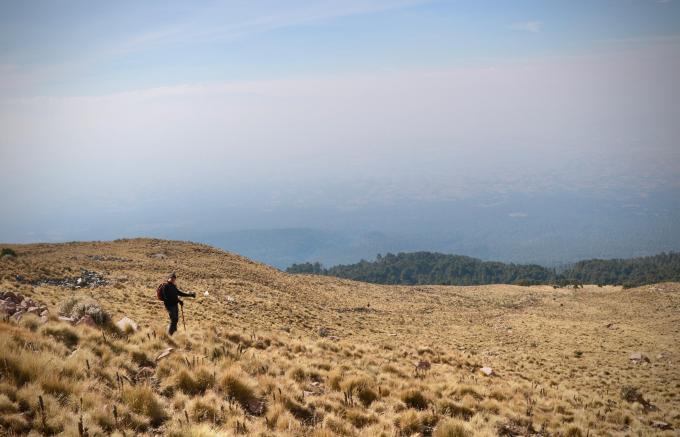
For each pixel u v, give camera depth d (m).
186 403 9.63
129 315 21.77
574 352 38.28
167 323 21.33
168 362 11.70
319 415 10.91
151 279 39.12
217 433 8.27
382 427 10.76
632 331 50.12
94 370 10.05
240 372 11.74
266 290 48.97
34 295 24.30
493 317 63.25
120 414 8.47
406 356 22.86
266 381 11.95
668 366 33.69
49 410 7.84
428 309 65.25
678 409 21.64
